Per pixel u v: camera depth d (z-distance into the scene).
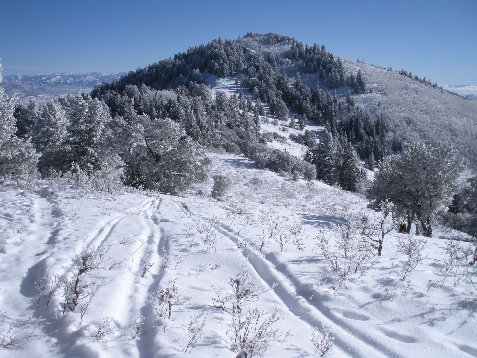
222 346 3.83
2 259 5.81
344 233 7.99
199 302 4.94
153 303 4.73
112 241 7.24
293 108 152.75
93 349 3.66
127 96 106.44
